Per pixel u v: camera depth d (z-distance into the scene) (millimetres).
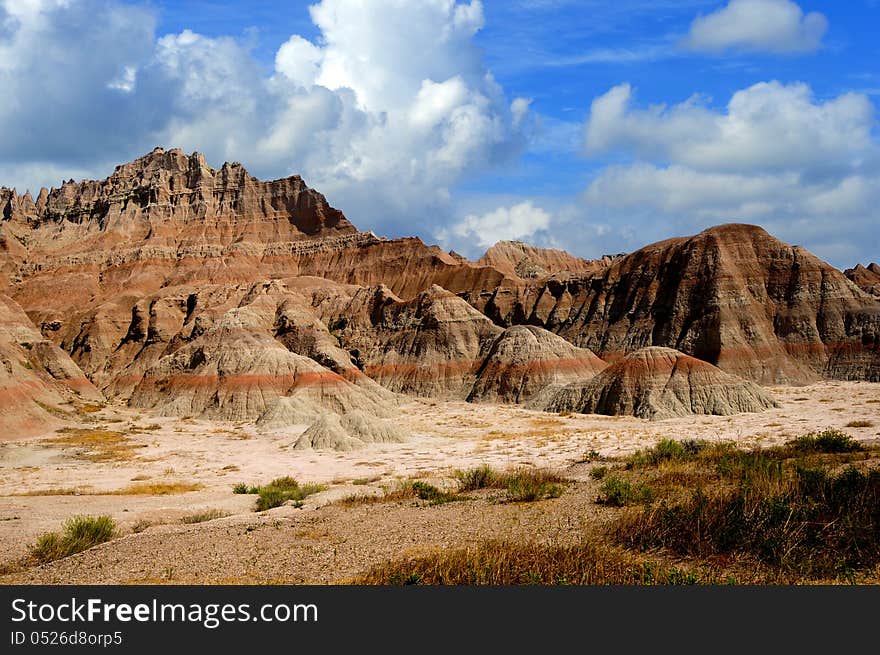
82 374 131875
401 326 153750
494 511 25781
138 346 178125
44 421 81188
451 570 17656
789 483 22016
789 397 103938
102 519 28688
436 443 74562
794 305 138250
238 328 132750
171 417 108875
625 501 24734
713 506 19922
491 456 60000
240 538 24531
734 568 16906
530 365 122438
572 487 30406
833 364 129125
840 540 17344
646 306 148375
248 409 106750
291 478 49375
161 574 20109
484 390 124000
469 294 181500
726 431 66562
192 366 128000
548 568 17266
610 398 94750
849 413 76375
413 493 33344
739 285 139875
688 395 89938
